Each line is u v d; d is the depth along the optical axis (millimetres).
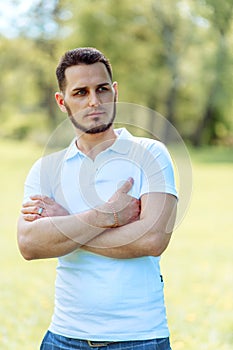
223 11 19344
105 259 2492
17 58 30891
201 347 4648
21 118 34969
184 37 29312
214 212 12773
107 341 2465
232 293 6359
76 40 28125
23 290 6613
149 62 30344
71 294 2545
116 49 28953
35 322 5367
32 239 2531
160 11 29125
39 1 28094
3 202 14203
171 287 6707
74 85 2459
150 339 2461
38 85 32906
